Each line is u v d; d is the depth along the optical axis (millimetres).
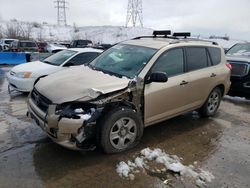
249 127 5863
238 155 4496
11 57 15188
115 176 3662
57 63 8070
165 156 4250
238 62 7762
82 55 8297
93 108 3871
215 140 5051
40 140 4613
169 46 4965
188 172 3840
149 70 4484
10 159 3949
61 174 3637
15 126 5207
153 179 3646
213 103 6215
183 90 5059
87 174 3668
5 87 8758
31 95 4539
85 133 3857
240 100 8398
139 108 4395
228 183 3658
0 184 3352
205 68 5699
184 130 5445
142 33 70000
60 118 3676
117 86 4090
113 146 4141
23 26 65750
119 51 5223
